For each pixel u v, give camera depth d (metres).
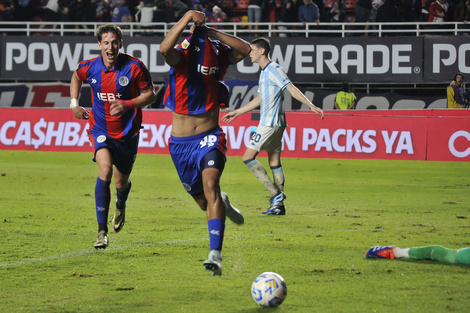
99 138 11.07
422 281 9.00
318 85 38.16
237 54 9.48
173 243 12.35
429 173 27.44
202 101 9.42
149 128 32.84
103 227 10.40
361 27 38.34
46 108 33.44
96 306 7.81
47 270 9.96
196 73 9.33
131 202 19.02
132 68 10.81
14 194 20.33
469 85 36.28
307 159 31.73
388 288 8.62
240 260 10.69
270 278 7.71
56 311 7.59
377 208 17.95
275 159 16.89
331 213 16.89
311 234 13.45
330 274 9.54
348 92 34.12
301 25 36.62
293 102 35.38
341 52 35.06
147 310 7.62
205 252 11.45
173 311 7.57
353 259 10.69
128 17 38.81
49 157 31.58
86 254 11.25
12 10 40.78
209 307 7.75
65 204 18.31
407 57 34.78
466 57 34.50
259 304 7.69
